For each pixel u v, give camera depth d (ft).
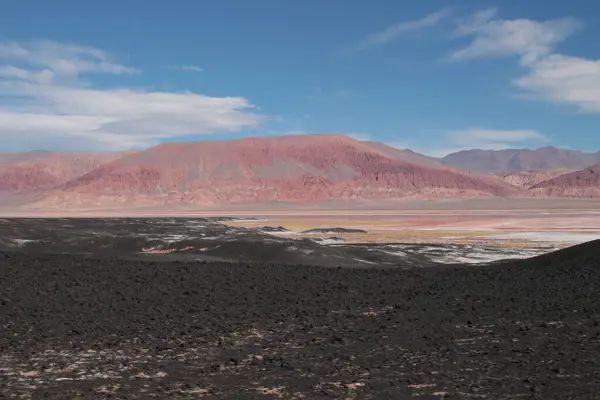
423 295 72.59
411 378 39.96
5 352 47.34
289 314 62.18
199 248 143.43
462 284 81.41
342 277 90.07
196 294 73.92
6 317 59.77
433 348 48.01
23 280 78.89
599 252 98.07
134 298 70.64
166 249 145.79
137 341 50.96
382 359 45.14
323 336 52.75
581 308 60.80
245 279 85.66
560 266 96.32
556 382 38.75
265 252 135.54
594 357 44.14
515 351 46.47
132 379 40.52
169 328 55.88
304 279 87.10
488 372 41.27
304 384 39.11
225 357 46.11
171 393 37.40
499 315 59.52
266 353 47.26
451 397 36.22
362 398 36.27
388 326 56.08
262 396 36.73
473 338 50.93
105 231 181.06
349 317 60.59
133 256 136.46
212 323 57.88
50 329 55.21
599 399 35.53
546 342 48.75
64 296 70.49
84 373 41.96
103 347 49.06
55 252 146.92
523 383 38.65
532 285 77.46
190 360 45.37
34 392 37.45
